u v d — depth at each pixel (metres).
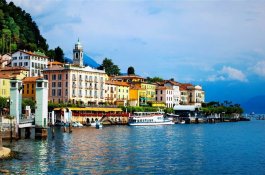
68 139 117.31
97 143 109.38
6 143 98.94
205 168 75.44
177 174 69.56
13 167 69.81
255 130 191.62
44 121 111.81
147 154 90.44
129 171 70.44
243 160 85.56
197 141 124.62
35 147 94.12
